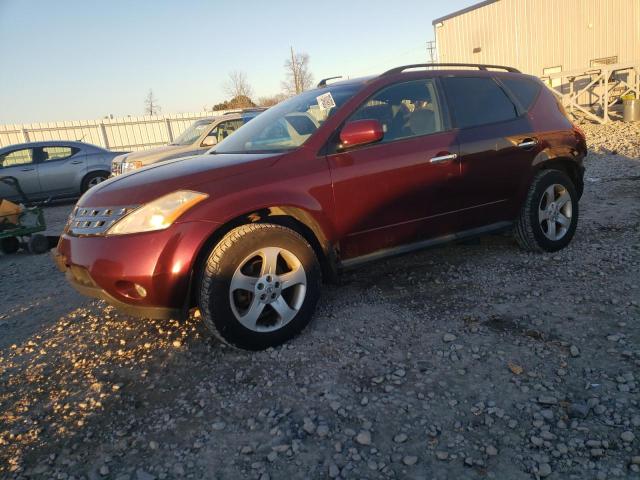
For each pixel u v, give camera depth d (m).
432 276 4.20
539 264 4.26
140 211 2.90
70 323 3.99
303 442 2.29
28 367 3.30
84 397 2.85
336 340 3.21
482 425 2.31
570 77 17.22
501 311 3.43
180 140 9.63
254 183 3.10
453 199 3.90
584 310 3.33
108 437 2.47
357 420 2.42
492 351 2.93
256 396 2.69
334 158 3.39
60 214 10.71
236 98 41.88
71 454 2.37
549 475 1.99
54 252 3.46
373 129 3.24
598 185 7.36
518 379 2.63
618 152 10.16
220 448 2.31
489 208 4.16
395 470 2.08
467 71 4.25
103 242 2.93
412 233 3.80
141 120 23.59
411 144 3.68
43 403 2.84
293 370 2.91
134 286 2.89
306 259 3.22
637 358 2.71
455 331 3.20
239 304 3.12
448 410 2.43
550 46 20.14
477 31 22.30
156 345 3.40
